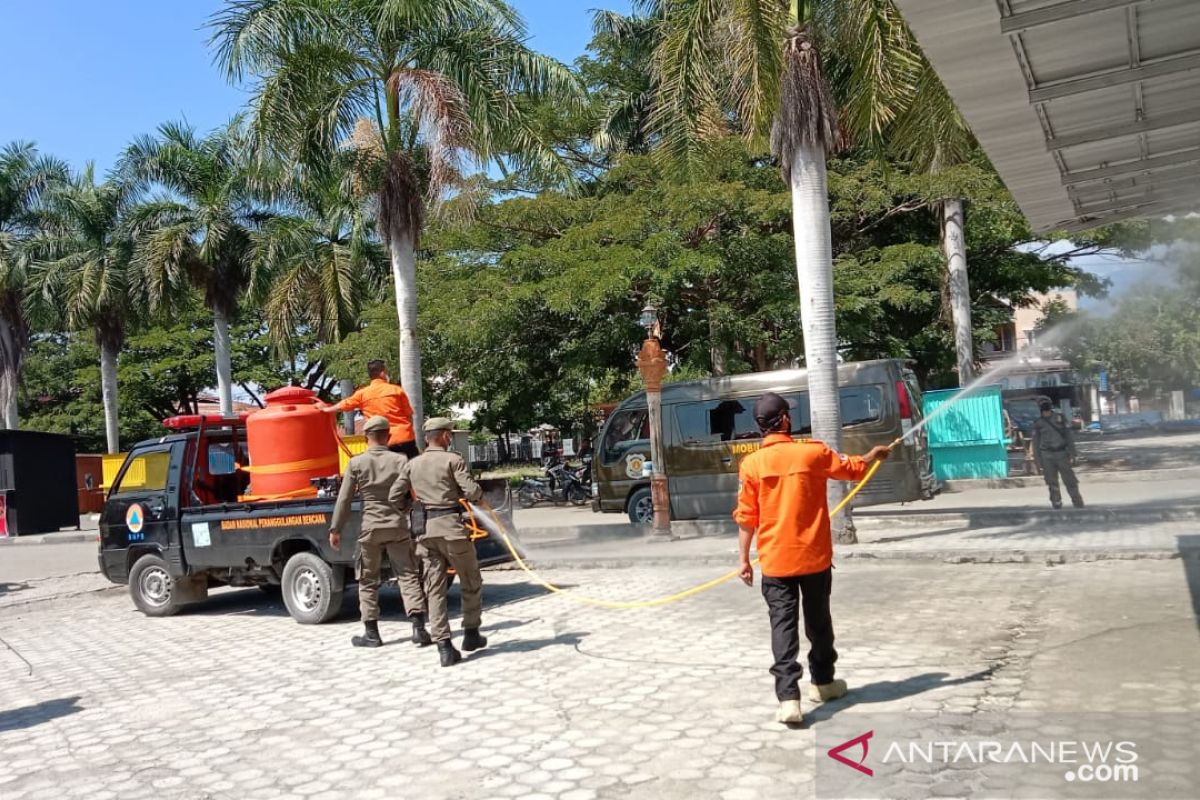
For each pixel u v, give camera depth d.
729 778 4.73
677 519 16.39
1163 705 5.29
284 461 10.48
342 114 15.25
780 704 5.46
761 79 11.78
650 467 16.25
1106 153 7.40
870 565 11.15
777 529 5.57
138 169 29.61
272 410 10.58
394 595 11.89
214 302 29.17
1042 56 5.60
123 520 11.67
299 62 14.84
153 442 11.70
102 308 30.80
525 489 25.98
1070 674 6.01
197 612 11.80
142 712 6.96
